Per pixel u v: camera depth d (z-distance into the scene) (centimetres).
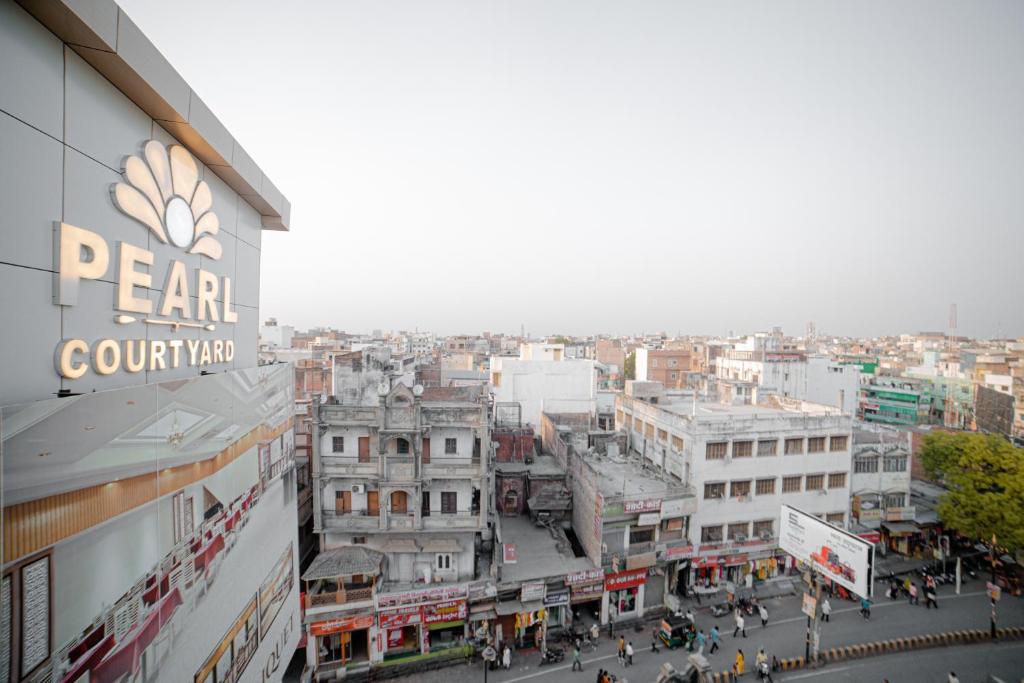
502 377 5478
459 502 2717
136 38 817
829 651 2650
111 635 823
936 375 7731
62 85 746
